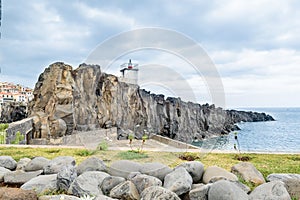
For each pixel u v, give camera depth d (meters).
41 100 11.31
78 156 4.58
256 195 2.52
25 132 8.86
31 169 3.49
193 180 3.03
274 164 4.14
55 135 9.31
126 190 2.58
